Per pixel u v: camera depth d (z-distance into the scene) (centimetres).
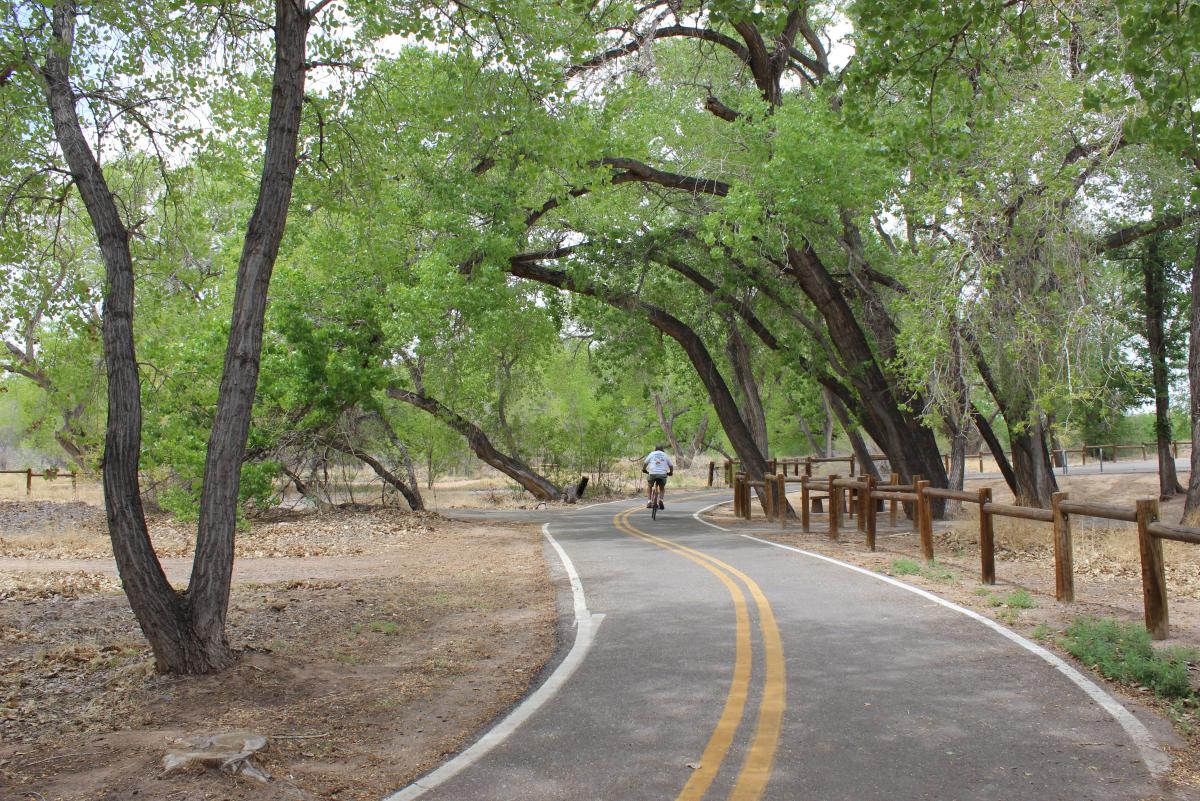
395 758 541
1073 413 1727
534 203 1978
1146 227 1875
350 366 2038
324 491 2525
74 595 1165
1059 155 1468
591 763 511
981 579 1103
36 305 976
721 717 585
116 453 703
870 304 2300
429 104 1337
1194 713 580
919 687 641
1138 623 846
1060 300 1568
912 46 871
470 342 2202
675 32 1948
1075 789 456
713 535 1798
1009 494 3419
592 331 2798
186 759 503
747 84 2288
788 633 821
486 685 700
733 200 1698
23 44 792
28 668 763
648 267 2277
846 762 498
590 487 3944
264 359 2041
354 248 1978
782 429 5534
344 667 763
